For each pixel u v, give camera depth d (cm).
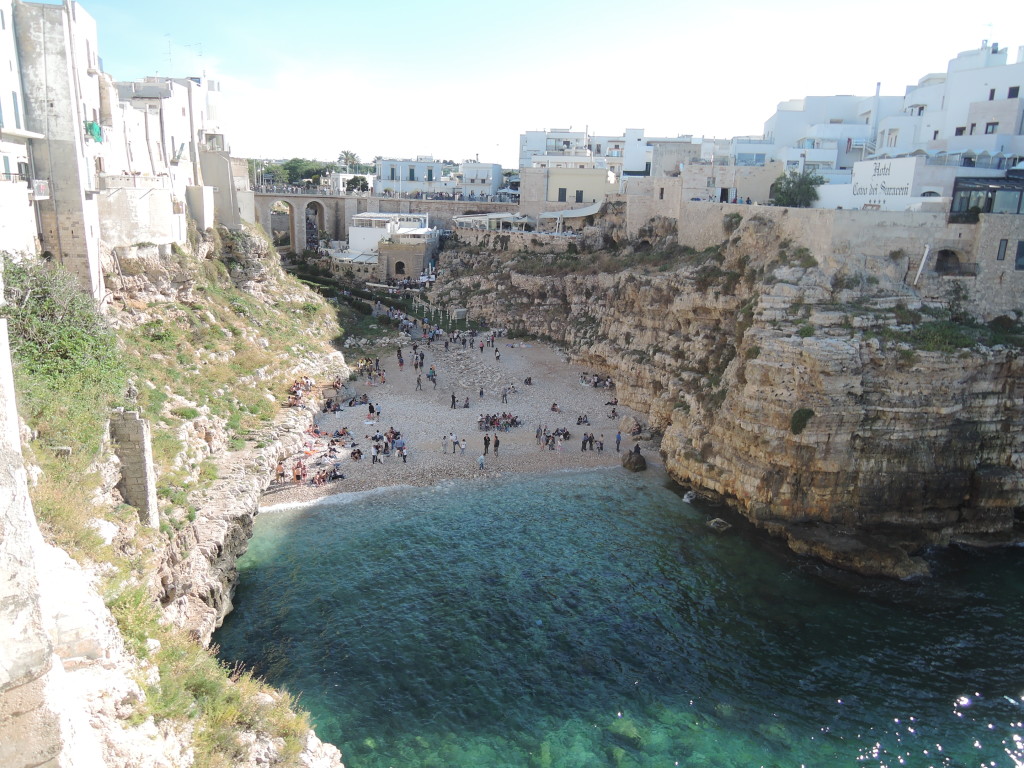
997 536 4109
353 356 7206
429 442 5303
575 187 10075
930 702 2798
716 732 2628
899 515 4078
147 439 2756
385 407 5978
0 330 967
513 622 3231
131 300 4716
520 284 8762
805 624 3269
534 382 6812
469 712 2691
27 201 3544
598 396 6494
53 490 2192
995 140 6006
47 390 2680
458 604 3353
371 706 2695
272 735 1981
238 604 3284
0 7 3381
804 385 3988
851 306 4269
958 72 6575
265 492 4381
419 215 10888
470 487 4631
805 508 4084
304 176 16662
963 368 3972
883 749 2555
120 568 2203
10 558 980
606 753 2519
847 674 2948
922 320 4209
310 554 3744
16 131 3406
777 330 4231
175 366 4531
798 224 4866
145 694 1653
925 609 3397
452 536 3997
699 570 3700
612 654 3042
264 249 7206
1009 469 4131
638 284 6600
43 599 1480
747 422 4253
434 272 10119
